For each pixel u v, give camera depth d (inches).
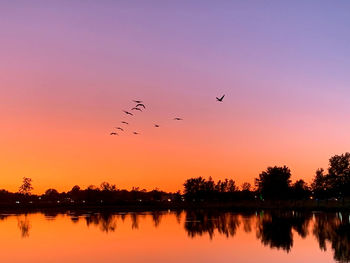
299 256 1686.8
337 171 5846.5
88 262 1644.9
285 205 6392.7
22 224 3533.5
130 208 7613.2
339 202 5999.0
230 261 1615.4
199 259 1669.5
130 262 1632.6
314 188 6796.3
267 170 7377.0
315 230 2652.6
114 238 2393.0
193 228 2952.8
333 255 1696.6
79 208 7790.4
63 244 2162.9
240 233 2556.6
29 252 1910.7
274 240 2183.8
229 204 7603.4
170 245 2063.2
